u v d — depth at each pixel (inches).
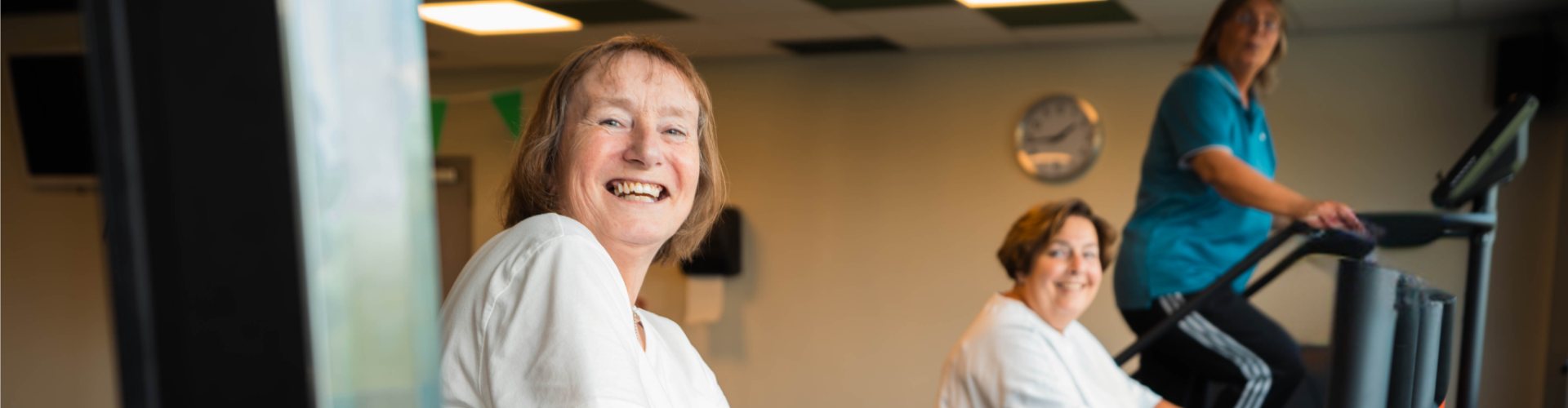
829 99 192.9
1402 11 136.3
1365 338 44.3
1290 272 104.9
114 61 11.4
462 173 210.7
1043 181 177.8
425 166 13.9
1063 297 83.2
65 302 91.8
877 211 190.4
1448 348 46.9
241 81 11.5
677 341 39.4
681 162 34.4
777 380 199.8
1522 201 139.5
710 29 158.2
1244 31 98.5
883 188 189.6
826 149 193.5
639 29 158.6
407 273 13.6
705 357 203.9
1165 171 105.9
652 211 33.7
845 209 192.7
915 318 189.2
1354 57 152.7
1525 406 140.6
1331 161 154.7
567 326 24.4
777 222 197.6
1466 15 138.4
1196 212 103.6
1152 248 105.6
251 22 11.5
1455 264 76.2
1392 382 44.8
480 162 209.6
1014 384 76.2
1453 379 78.1
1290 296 105.0
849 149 191.6
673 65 34.9
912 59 186.1
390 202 13.4
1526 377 140.2
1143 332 106.7
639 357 26.8
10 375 93.2
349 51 12.9
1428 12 137.2
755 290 200.1
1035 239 83.4
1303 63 155.9
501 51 183.2
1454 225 75.2
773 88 196.2
